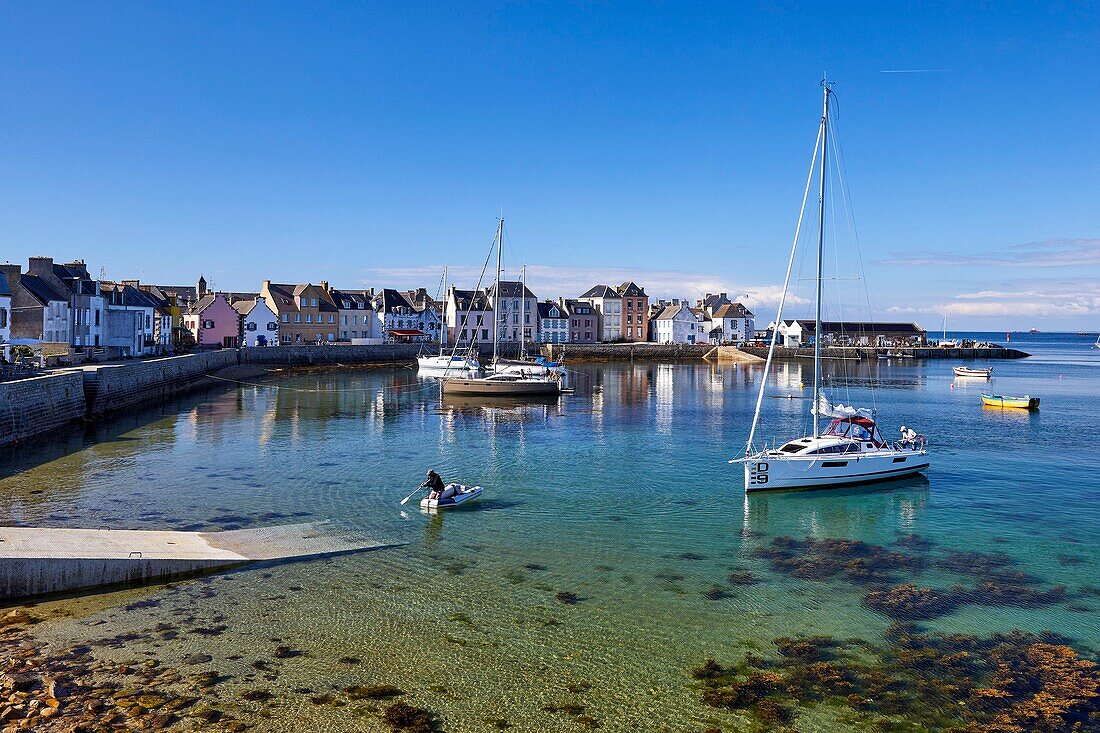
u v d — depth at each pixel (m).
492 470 35.69
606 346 139.12
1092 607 19.31
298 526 25.28
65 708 13.28
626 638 17.00
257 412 56.00
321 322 131.62
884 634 17.50
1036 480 34.91
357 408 60.16
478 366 87.06
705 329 162.50
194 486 31.03
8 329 63.09
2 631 16.41
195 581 19.80
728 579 21.14
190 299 140.88
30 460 35.47
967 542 25.06
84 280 77.00
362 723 13.20
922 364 138.62
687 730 13.30
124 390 54.97
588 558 22.75
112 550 20.03
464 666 15.43
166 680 14.44
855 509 29.31
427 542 23.91
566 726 13.33
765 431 49.47
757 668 15.68
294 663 15.32
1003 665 15.96
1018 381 99.94
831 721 13.70
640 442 44.59
